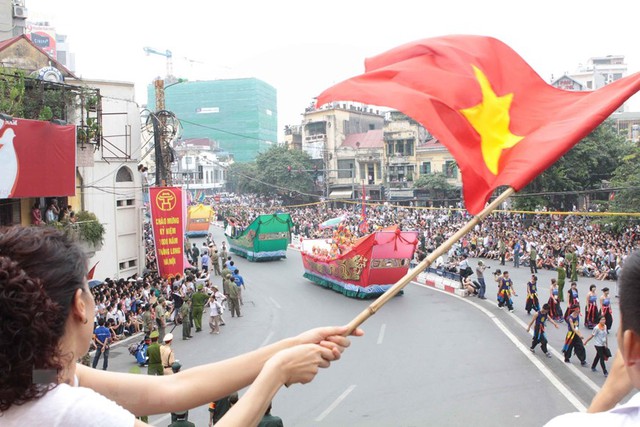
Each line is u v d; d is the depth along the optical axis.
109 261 28.17
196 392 2.18
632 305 1.48
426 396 13.88
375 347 18.44
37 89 20.36
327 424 12.40
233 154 92.44
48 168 18.06
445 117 3.70
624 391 1.77
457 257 35.31
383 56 4.32
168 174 31.16
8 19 31.84
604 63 103.81
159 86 31.34
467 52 4.06
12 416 1.41
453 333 19.92
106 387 2.12
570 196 46.00
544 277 31.02
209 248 37.16
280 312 24.78
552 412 12.59
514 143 3.66
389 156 63.69
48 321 1.48
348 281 27.64
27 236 1.60
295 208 68.12
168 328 23.02
